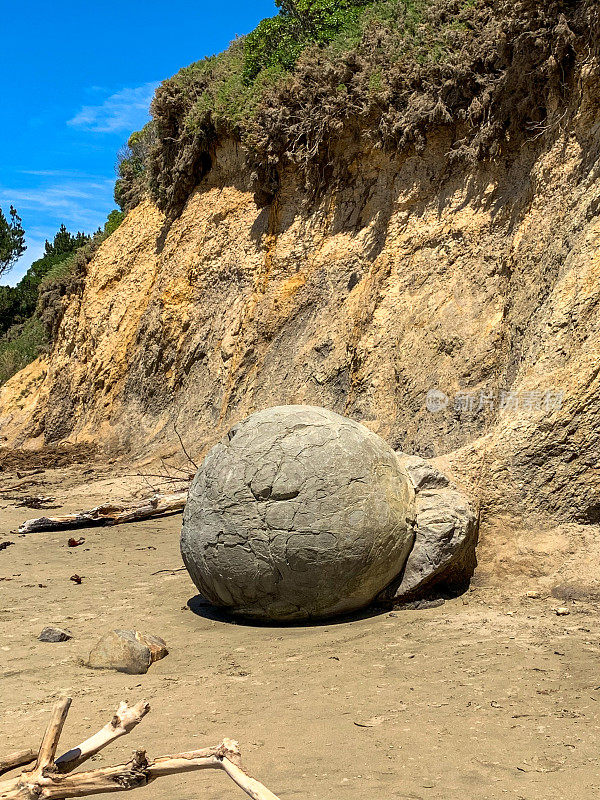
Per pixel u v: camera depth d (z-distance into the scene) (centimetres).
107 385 2023
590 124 1000
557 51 1029
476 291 1187
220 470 645
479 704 423
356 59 1455
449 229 1260
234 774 237
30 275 4094
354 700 441
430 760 354
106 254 2267
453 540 643
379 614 634
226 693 469
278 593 614
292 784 332
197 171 1980
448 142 1316
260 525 610
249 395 1537
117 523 1216
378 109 1410
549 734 379
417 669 489
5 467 1841
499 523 709
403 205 1349
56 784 243
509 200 1181
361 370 1295
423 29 1355
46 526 1177
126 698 470
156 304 1925
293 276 1555
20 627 654
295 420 650
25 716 442
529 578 668
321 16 1786
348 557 602
